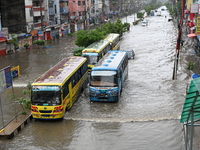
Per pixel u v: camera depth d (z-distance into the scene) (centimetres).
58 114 1370
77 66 1730
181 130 1250
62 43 4566
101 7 8588
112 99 1609
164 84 1984
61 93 1366
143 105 1575
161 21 8400
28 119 1412
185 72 2341
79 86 1767
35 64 2911
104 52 2567
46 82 1379
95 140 1204
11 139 1238
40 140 1223
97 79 1619
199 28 2384
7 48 3600
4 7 4181
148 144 1149
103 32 3356
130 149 1114
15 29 4259
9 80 1359
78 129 1314
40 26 4684
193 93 652
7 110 1556
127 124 1338
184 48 3534
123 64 1916
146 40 4469
